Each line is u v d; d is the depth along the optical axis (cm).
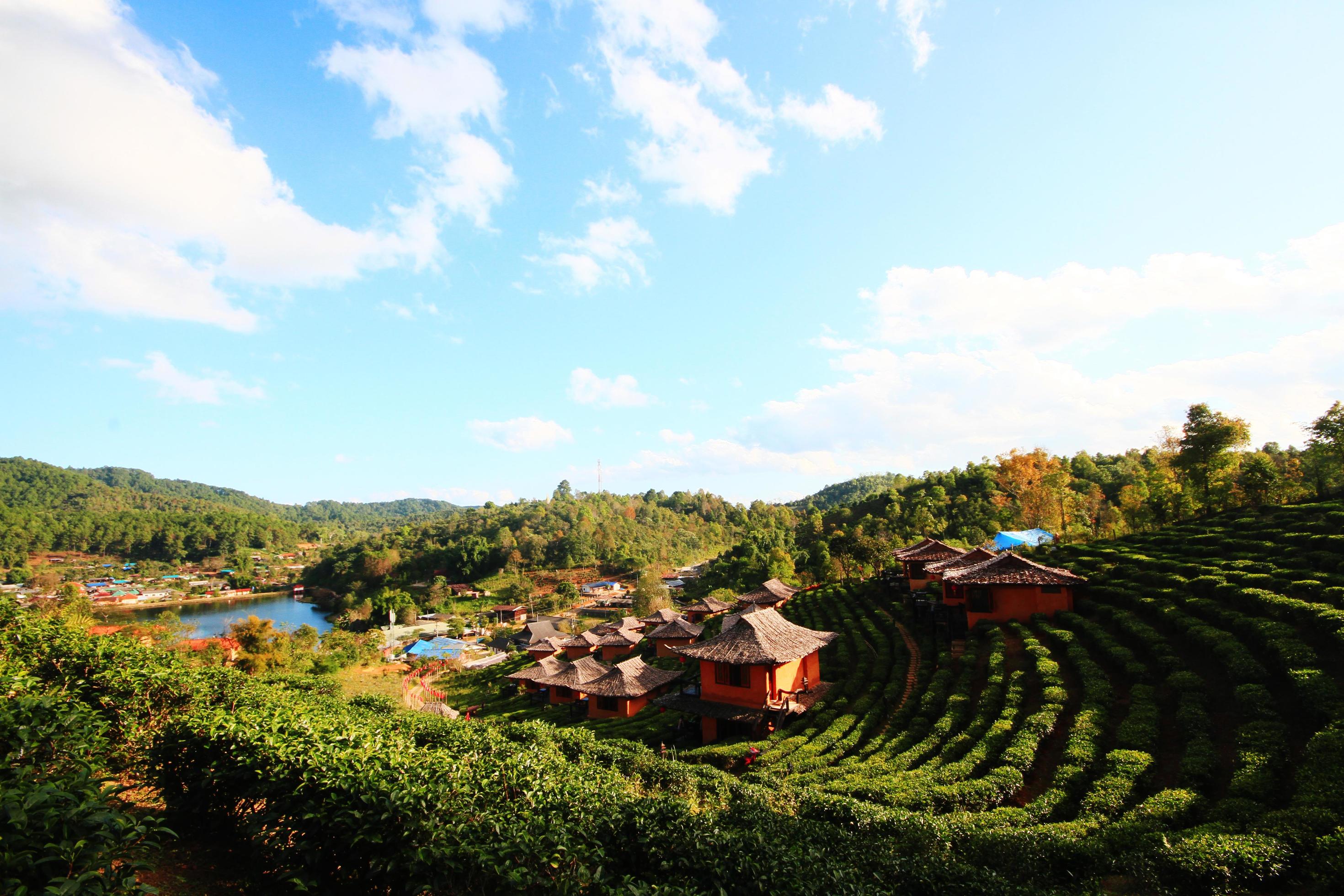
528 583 14162
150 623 7306
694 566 16975
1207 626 2517
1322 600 2444
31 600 9450
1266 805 1455
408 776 977
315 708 1667
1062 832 1463
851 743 2508
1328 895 1112
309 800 926
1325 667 2012
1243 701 1942
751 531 19675
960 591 3859
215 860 1036
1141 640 2664
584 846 906
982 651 3177
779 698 3086
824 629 4541
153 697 1403
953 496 10562
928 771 2023
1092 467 10375
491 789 1024
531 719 4400
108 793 695
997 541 6400
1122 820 1488
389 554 16300
